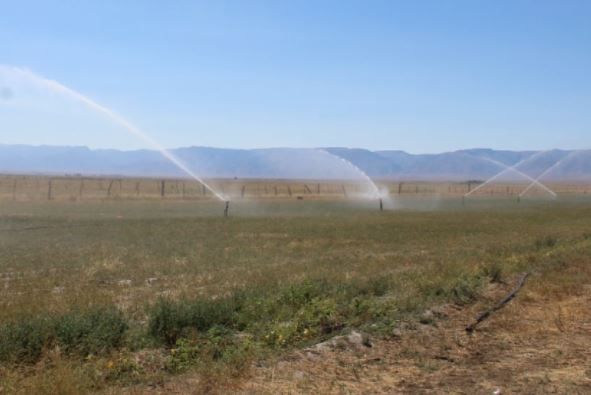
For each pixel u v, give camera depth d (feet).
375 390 30.37
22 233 112.68
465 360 36.04
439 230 127.75
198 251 88.38
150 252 86.38
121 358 32.48
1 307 45.37
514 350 38.11
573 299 53.62
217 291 54.75
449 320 45.88
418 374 33.22
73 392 27.12
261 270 68.85
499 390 30.35
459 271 64.18
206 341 36.17
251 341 36.81
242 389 29.22
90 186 346.13
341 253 88.58
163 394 28.35
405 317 44.80
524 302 52.16
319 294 49.67
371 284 55.98
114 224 133.39
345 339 38.40
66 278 63.00
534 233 120.88
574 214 187.32
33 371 30.27
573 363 35.17
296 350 36.19
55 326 35.14
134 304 48.26
